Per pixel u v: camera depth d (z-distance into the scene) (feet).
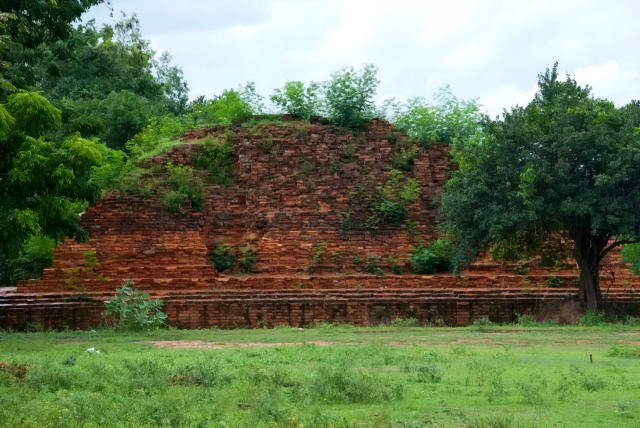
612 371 56.08
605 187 95.14
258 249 118.52
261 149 126.31
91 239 114.21
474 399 45.37
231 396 44.70
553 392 46.60
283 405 43.16
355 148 127.65
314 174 124.36
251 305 105.50
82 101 171.42
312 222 120.16
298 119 132.98
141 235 115.55
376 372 53.67
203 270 113.29
